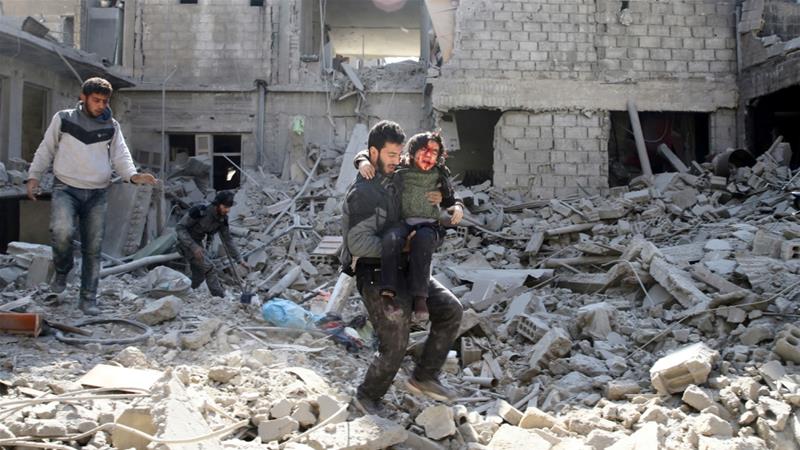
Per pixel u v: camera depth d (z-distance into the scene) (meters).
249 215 14.53
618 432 4.73
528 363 6.55
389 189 4.06
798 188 12.66
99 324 6.23
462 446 4.30
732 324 6.76
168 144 18.17
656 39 16.59
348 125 17.94
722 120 16.62
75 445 3.75
